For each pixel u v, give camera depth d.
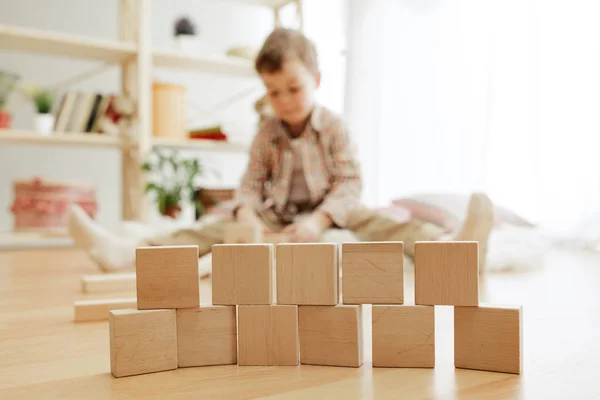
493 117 2.03
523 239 1.45
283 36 1.46
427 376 0.55
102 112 2.26
